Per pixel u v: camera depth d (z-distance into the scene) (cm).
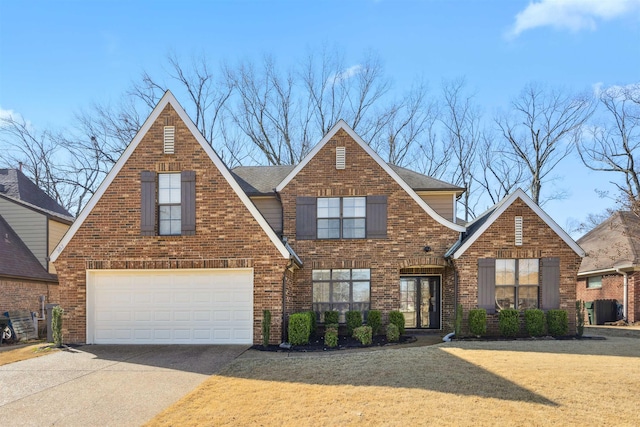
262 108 3491
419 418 654
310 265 1608
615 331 1738
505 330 1467
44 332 1959
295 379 888
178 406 740
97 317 1372
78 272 1370
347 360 1052
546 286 1511
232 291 1366
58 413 722
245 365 1022
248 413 695
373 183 1633
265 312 1316
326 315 1561
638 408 688
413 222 1620
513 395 751
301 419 663
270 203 1753
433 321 1766
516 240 1521
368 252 1612
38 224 2038
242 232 1364
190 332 1360
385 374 900
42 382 911
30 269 1892
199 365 1048
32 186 2525
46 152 3409
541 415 661
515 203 1535
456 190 1800
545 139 3325
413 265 1605
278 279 1352
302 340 1344
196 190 1380
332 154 1647
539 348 1212
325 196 1639
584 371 905
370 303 1600
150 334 1362
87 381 913
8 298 1769
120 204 1381
